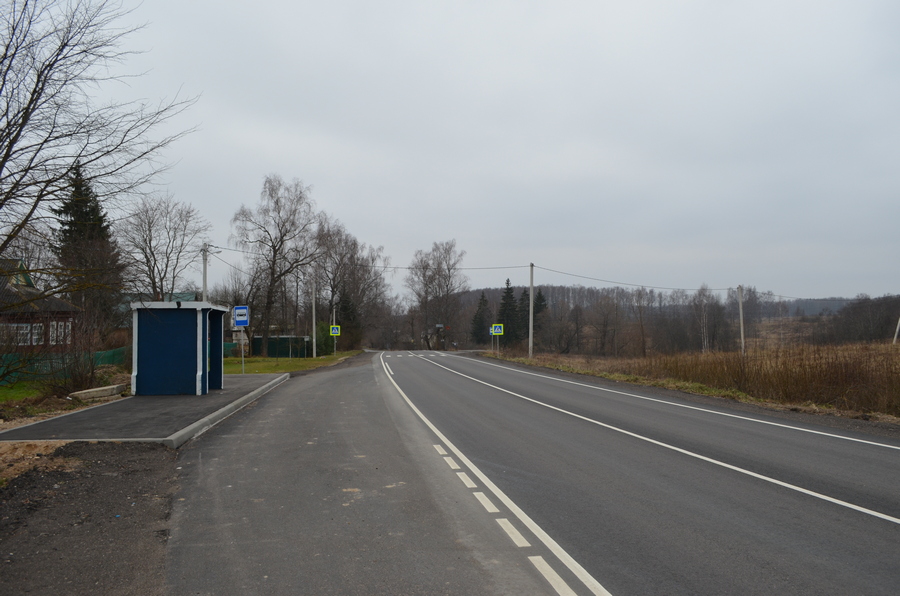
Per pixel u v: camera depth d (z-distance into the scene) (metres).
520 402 15.62
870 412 14.07
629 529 5.27
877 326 53.81
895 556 4.59
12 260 7.33
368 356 53.72
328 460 8.22
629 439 9.91
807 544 4.86
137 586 4.04
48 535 4.98
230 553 4.68
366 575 4.24
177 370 15.51
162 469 7.58
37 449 8.05
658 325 73.62
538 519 5.57
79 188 7.18
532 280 43.00
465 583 4.10
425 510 5.86
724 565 4.41
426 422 11.91
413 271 83.19
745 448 9.10
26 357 14.14
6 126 6.51
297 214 46.56
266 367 32.91
